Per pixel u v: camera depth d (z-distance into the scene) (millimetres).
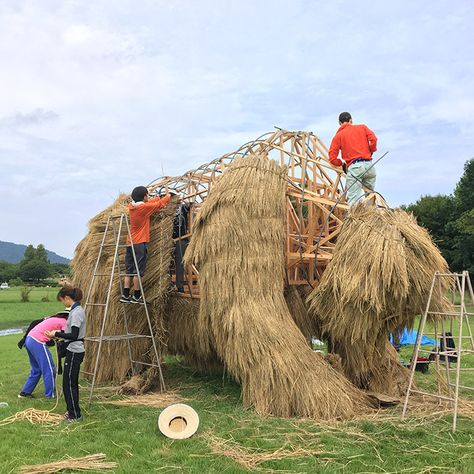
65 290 6387
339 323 6391
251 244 6676
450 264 38688
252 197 6789
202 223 7016
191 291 8094
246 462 4707
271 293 6656
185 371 9188
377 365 6922
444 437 5246
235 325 6426
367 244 6031
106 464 4672
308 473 4441
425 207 40938
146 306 7836
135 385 7668
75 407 6152
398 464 4621
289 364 6164
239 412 6227
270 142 7836
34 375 7492
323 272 7102
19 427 5891
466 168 38688
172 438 5391
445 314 5977
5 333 21156
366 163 7070
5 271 97688
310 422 5734
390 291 5898
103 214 8922
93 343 8750
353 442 5145
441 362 9703
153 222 8258
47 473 4520
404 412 5844
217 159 8273
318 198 7168
